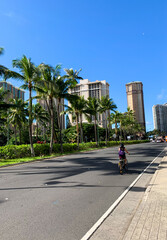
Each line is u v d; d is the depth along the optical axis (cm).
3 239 361
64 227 407
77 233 380
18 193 683
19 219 451
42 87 2566
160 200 530
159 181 783
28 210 509
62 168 1280
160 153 2336
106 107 4944
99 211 497
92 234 375
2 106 2228
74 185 788
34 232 387
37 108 4788
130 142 6869
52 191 699
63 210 506
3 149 2069
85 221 436
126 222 430
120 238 358
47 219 449
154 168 1216
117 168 1231
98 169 1202
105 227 406
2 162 1767
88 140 7394
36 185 801
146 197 566
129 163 1459
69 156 2334
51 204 555
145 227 368
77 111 3803
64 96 2814
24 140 5625
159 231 350
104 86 10506
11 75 2130
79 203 562
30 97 2400
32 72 2322
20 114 3941
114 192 680
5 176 1066
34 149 2409
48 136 5938
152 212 443
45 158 2139
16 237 368
